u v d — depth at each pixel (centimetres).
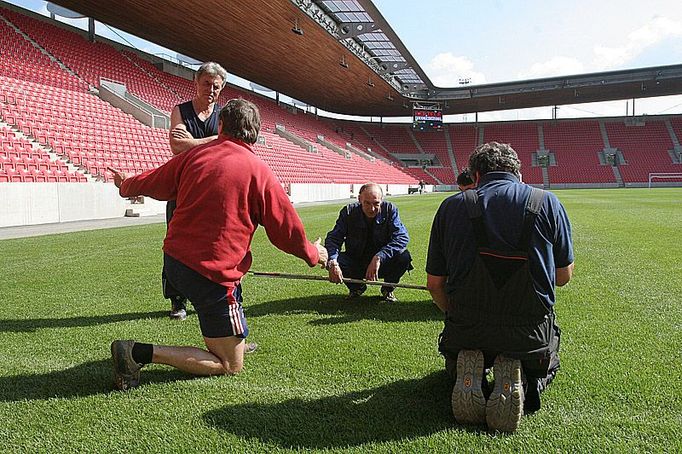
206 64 364
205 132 371
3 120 1371
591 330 322
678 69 3841
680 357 270
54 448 181
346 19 2505
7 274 532
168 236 244
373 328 335
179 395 227
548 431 191
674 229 937
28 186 1154
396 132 5534
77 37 2397
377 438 188
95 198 1347
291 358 277
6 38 1897
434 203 2211
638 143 4941
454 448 180
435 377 247
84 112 1744
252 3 2022
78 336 316
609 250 680
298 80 3488
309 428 196
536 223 195
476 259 198
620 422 197
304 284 498
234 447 181
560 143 5116
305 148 3528
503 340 197
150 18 2200
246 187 238
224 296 240
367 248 422
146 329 333
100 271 551
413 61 3375
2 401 220
